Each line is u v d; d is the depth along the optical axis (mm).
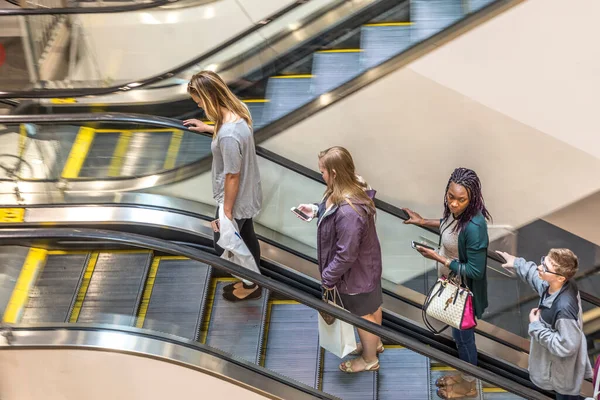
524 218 5930
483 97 5492
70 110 6352
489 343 5098
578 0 5055
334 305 3963
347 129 5684
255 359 4121
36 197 5281
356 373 4027
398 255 5031
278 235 5012
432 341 4945
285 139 5566
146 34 6473
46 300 4254
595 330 5258
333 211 3773
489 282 5141
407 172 5836
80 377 4340
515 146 5652
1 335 4227
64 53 6602
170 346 4180
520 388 3863
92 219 5047
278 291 3902
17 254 4246
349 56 5387
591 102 5383
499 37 5281
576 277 5996
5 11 6328
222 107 3895
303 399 4090
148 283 4254
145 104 6145
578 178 5676
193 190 5023
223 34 6410
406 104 5586
